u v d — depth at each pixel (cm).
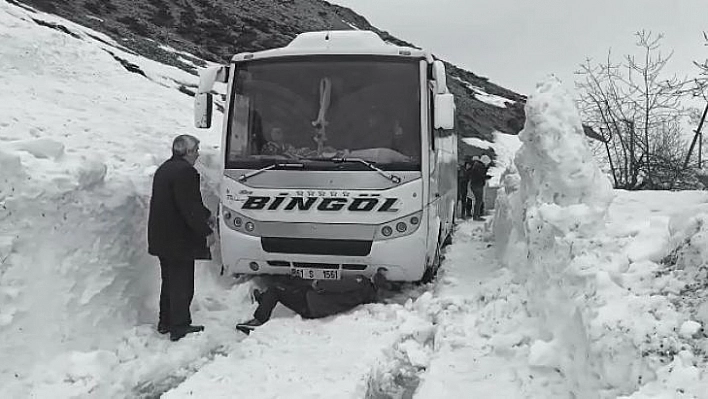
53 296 546
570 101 688
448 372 523
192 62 2783
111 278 619
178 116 1370
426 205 718
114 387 508
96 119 1105
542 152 660
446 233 1067
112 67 1560
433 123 771
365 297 728
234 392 504
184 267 626
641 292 451
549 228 571
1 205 525
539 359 477
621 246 524
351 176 712
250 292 772
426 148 721
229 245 738
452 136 1196
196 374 542
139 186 734
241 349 602
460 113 4253
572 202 624
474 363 539
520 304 600
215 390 508
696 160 1289
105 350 566
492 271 859
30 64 1310
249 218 726
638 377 375
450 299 705
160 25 3650
